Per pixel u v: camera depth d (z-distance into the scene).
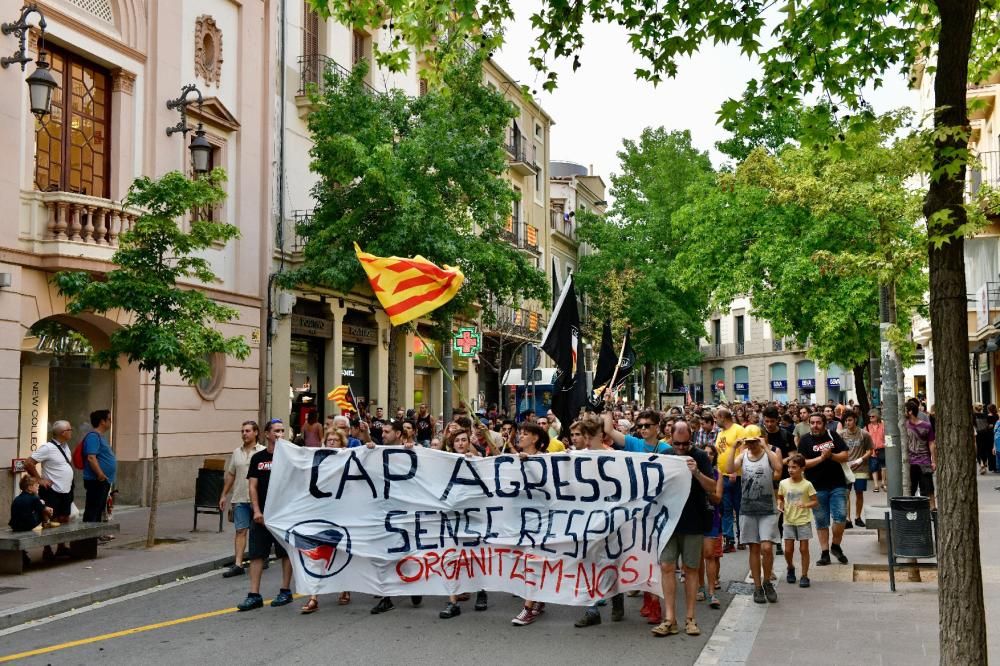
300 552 9.56
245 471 11.76
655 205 46.31
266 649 7.87
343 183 20.95
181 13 19.55
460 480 9.51
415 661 7.46
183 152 19.45
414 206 19.83
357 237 20.70
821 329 25.72
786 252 25.91
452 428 12.02
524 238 40.34
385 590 9.51
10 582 10.69
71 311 13.09
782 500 10.66
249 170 21.94
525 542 9.22
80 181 17.14
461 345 25.56
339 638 8.27
